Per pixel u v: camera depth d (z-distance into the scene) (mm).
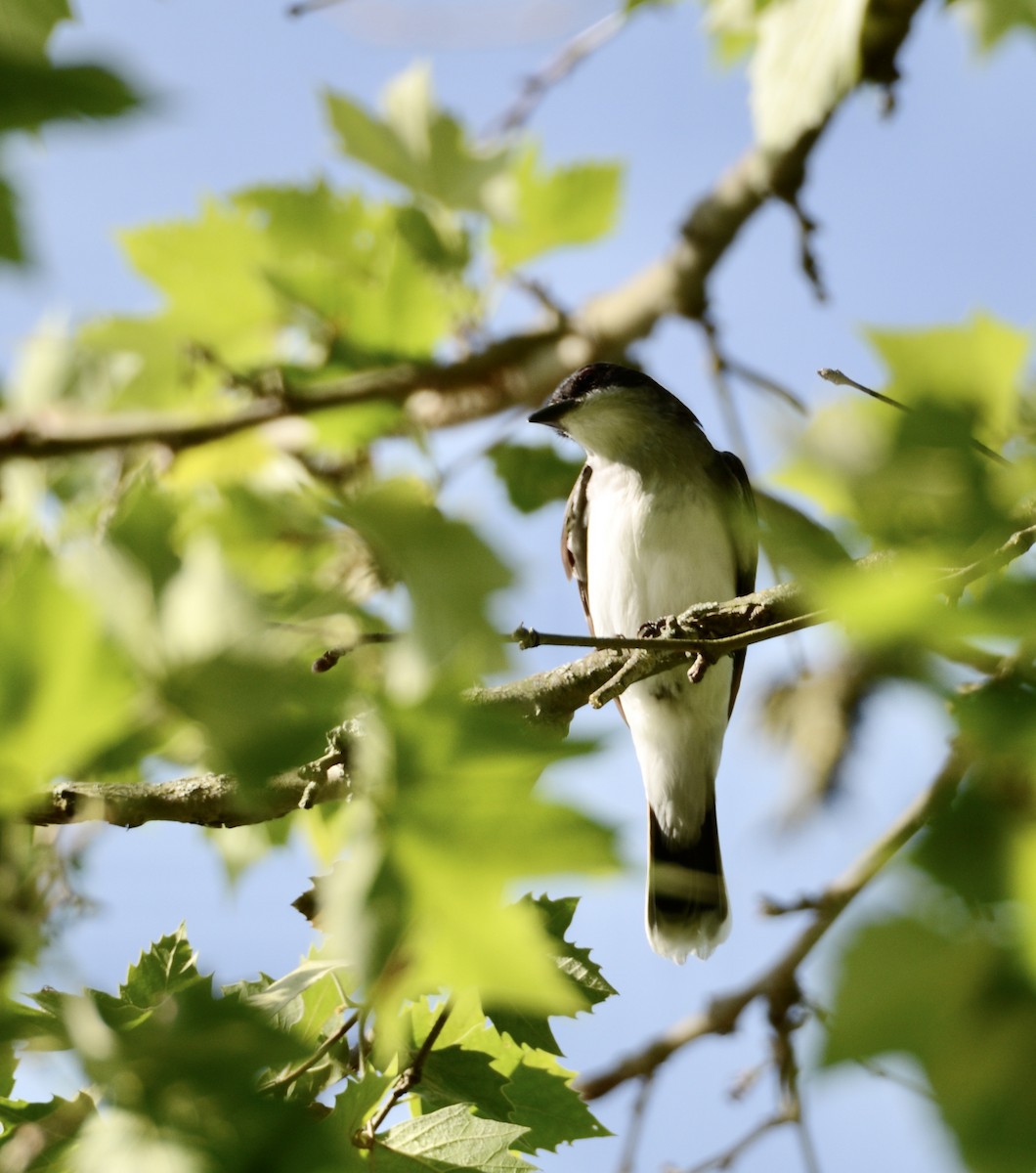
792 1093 7297
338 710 2971
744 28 7082
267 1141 3508
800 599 6891
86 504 7152
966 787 2795
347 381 6711
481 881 2920
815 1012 2791
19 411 6602
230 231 6508
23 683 2734
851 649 2879
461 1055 5699
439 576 3039
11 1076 4750
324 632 3711
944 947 2721
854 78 6520
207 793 5680
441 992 5234
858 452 2893
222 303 6582
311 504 6473
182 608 2877
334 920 2979
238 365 6656
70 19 4508
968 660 2783
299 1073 5074
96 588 2842
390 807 2943
